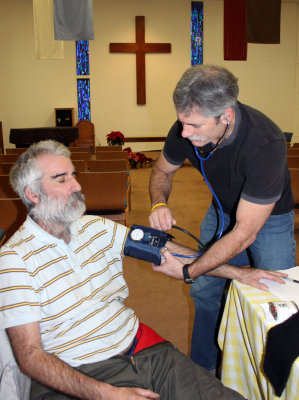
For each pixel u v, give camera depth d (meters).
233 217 1.72
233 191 1.57
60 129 8.91
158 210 1.64
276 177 1.34
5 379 1.16
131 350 1.32
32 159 1.24
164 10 10.49
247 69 11.05
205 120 1.25
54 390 1.12
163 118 11.03
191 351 1.93
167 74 10.80
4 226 2.77
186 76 1.24
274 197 1.36
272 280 1.32
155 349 1.30
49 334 1.20
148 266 3.36
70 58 10.52
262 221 1.38
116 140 8.62
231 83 1.23
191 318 2.52
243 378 1.38
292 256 1.68
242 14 8.61
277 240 1.62
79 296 1.24
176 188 6.46
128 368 1.23
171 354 1.30
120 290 1.41
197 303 1.87
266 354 1.05
